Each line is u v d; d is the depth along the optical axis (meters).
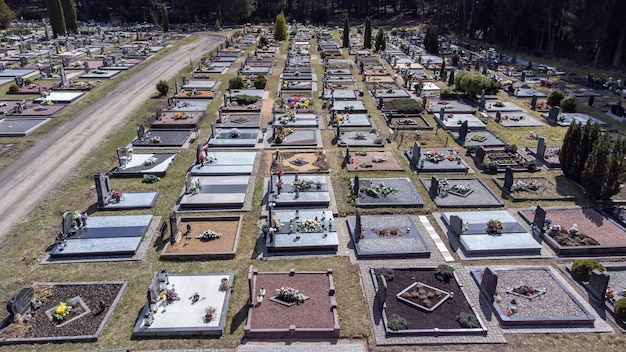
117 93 46.44
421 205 24.66
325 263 20.19
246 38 82.62
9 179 28.14
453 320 16.75
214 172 28.27
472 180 27.53
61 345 15.77
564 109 41.12
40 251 21.09
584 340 16.11
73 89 46.59
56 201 25.52
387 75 53.91
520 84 50.44
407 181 27.38
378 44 69.56
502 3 73.88
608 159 24.12
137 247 21.08
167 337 16.12
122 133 35.50
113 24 104.88
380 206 24.64
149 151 31.88
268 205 24.52
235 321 16.83
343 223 23.28
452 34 92.00
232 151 31.72
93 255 20.61
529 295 17.95
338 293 18.27
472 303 17.69
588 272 18.77
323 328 16.25
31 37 80.31
